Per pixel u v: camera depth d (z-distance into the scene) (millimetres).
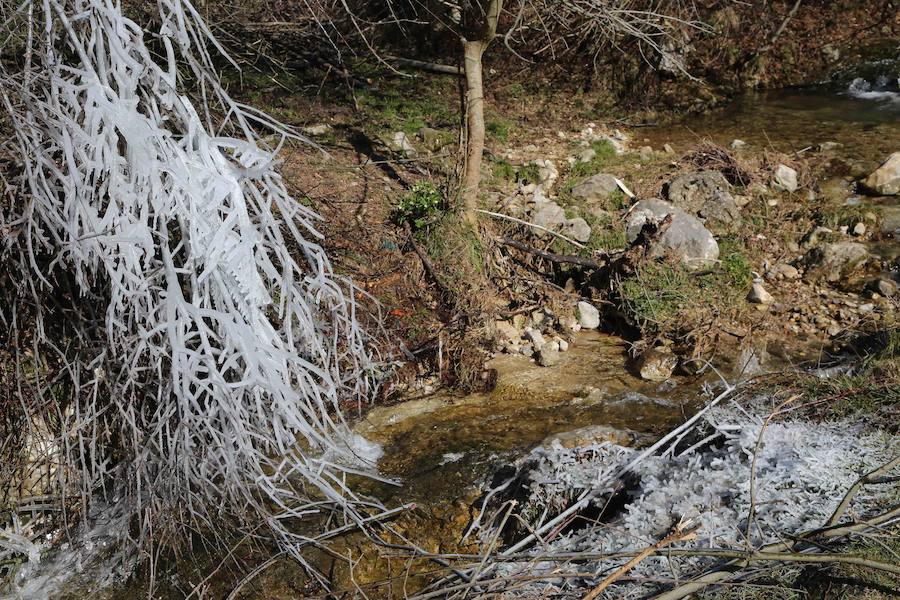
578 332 6348
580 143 8719
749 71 10477
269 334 3928
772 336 5941
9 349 4391
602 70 10070
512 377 5820
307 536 4500
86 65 3646
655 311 6113
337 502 4316
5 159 4047
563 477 4438
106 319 3787
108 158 3605
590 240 6840
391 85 9805
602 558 3582
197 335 4336
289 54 9727
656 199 7199
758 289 6328
